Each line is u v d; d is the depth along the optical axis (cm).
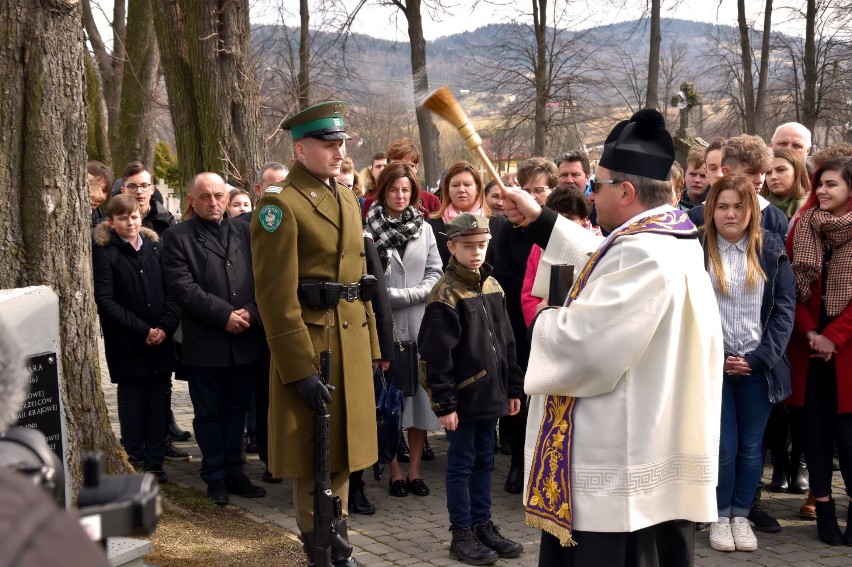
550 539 314
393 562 446
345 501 425
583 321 292
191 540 453
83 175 443
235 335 529
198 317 521
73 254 440
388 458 536
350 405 414
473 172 598
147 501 133
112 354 561
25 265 425
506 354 475
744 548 473
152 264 571
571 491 298
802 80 2564
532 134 2327
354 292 418
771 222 512
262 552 445
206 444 527
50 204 427
